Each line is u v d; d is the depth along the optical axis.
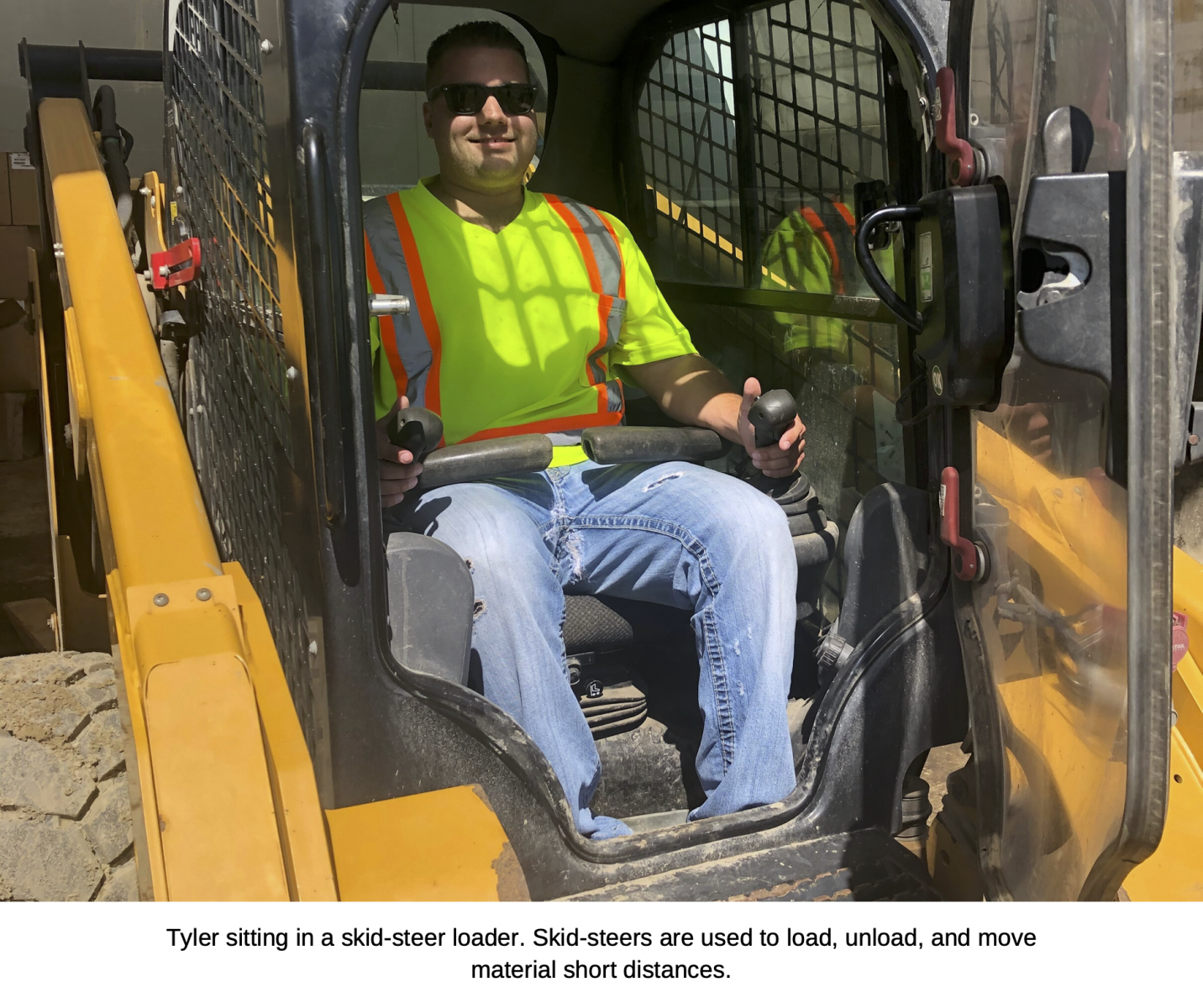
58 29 4.59
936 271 1.04
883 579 1.41
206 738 0.96
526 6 2.11
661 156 2.25
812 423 1.88
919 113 1.27
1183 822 1.25
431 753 1.20
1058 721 1.01
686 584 1.49
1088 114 0.87
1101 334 0.85
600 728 1.62
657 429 1.53
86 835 1.33
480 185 1.60
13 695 1.43
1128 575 0.83
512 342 1.60
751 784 1.38
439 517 1.43
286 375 1.19
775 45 1.85
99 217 1.76
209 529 1.19
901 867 1.31
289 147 1.08
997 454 1.12
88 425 1.75
